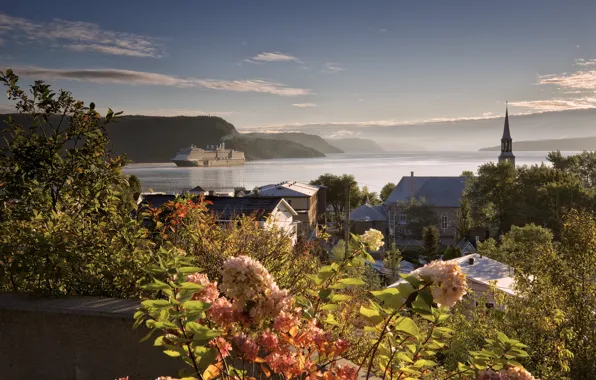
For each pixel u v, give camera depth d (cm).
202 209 585
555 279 1270
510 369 226
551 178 7781
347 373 245
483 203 8106
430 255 6688
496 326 1105
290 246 592
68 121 557
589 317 1232
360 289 475
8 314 386
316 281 285
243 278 218
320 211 10181
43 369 383
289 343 245
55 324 379
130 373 369
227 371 244
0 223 472
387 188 12912
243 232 585
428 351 250
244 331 246
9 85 538
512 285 1349
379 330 245
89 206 535
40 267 411
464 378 251
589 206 6912
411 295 210
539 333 1224
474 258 2978
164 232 555
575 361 1224
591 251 1267
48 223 477
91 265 451
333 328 404
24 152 529
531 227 4156
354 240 288
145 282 399
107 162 560
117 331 369
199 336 208
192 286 217
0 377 389
